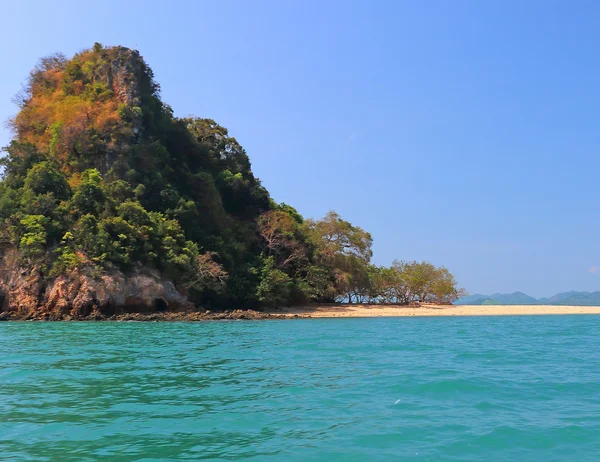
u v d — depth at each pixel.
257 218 74.69
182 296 53.53
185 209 60.97
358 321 50.34
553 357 20.42
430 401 12.09
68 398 12.40
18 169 57.84
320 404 11.77
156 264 52.22
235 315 52.31
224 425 9.99
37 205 51.31
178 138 74.69
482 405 11.71
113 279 48.09
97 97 67.25
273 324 43.75
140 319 46.84
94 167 61.81
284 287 63.47
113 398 12.42
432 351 22.55
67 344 25.16
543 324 45.47
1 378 15.09
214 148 81.56
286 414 10.86
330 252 72.44
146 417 10.62
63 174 58.97
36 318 46.69
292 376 15.59
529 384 14.23
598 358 20.12
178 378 15.26
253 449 8.59
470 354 21.41
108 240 49.78
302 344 25.69
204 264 56.22
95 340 27.38
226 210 76.25
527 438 9.21
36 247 48.84
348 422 10.22
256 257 67.00
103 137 63.00
